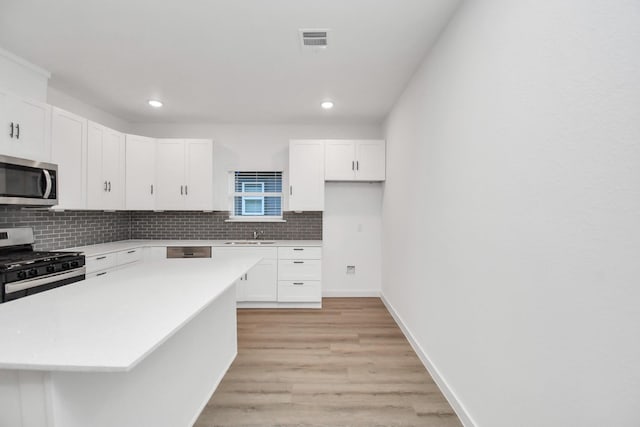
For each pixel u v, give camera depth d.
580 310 0.95
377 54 2.45
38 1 1.83
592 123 0.91
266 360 2.53
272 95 3.32
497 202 1.42
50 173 2.57
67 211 3.32
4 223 2.65
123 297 1.40
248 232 4.44
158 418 1.43
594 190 0.90
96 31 2.15
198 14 1.96
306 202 4.10
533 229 1.17
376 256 4.44
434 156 2.24
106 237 3.92
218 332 2.17
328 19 2.01
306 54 2.47
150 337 0.96
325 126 4.43
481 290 1.56
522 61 1.24
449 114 1.97
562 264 1.02
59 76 2.86
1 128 2.24
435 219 2.21
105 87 3.11
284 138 4.42
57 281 2.38
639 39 0.77
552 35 1.07
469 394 1.70
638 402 0.78
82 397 0.99
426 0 1.81
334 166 4.10
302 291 3.93
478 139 1.60
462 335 1.78
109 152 3.41
